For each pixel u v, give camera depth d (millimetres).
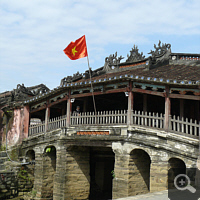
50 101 25953
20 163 26734
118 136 20000
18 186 26094
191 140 17562
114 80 20359
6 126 30438
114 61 30547
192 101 22094
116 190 19734
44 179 25078
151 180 18484
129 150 19531
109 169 27656
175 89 18672
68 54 22938
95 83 21234
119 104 27891
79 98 24359
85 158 23453
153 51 27781
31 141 27078
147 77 19031
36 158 26125
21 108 29125
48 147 24859
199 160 16469
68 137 22219
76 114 23641
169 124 18688
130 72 25344
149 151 18797
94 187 27016
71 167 22609
